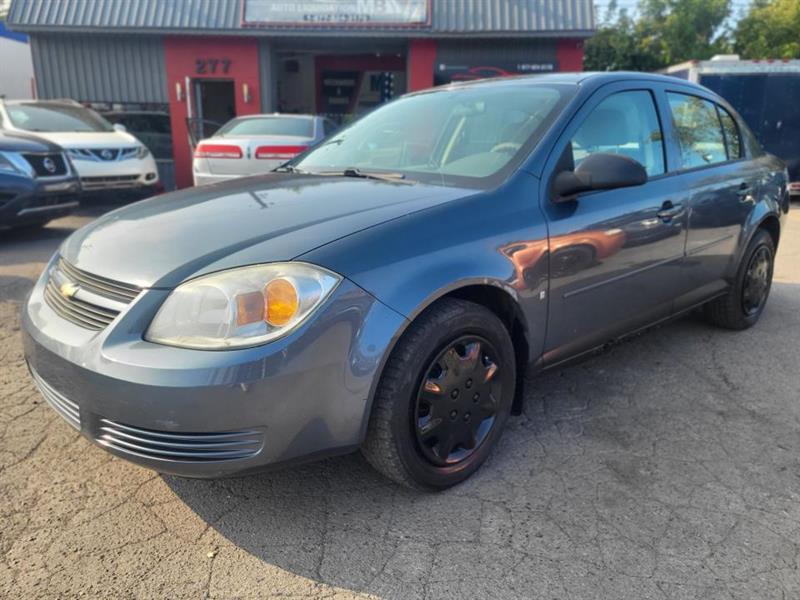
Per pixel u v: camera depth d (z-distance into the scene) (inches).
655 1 961.5
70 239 107.0
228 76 564.7
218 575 81.4
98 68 562.9
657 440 115.5
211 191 115.4
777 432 118.7
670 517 93.0
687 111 147.8
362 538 88.6
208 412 75.7
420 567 83.0
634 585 79.7
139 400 76.6
